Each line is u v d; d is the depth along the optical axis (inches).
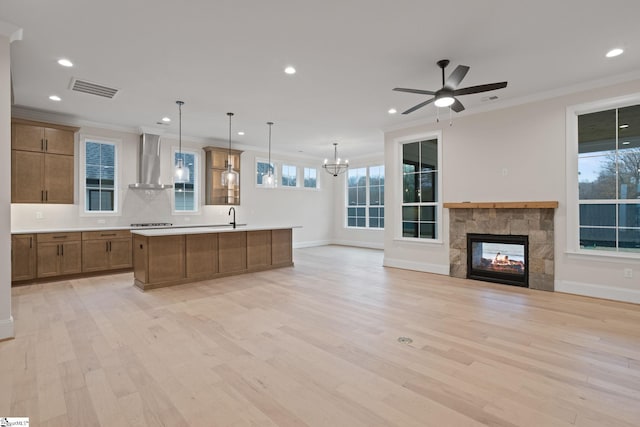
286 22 116.0
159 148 266.1
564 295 174.9
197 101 199.5
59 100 196.4
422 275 228.1
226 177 216.2
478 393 84.0
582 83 170.6
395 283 204.1
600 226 171.8
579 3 105.3
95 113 223.8
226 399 81.4
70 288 191.6
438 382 89.3
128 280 213.2
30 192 208.1
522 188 192.7
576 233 176.1
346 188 422.3
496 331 125.0
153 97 192.1
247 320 137.4
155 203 274.4
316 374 93.6
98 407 77.8
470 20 115.3
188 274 205.9
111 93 185.5
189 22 115.5
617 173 166.9
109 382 88.9
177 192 288.8
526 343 114.3
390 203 261.0
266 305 158.4
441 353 106.7
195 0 102.8
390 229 261.3
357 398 81.9
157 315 143.8
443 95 136.2
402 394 83.6
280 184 372.8
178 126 259.1
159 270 193.3
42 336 120.0
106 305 158.4
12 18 112.1
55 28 118.6
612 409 77.2
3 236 116.7
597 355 105.2
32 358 102.7
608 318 138.9
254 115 229.8
